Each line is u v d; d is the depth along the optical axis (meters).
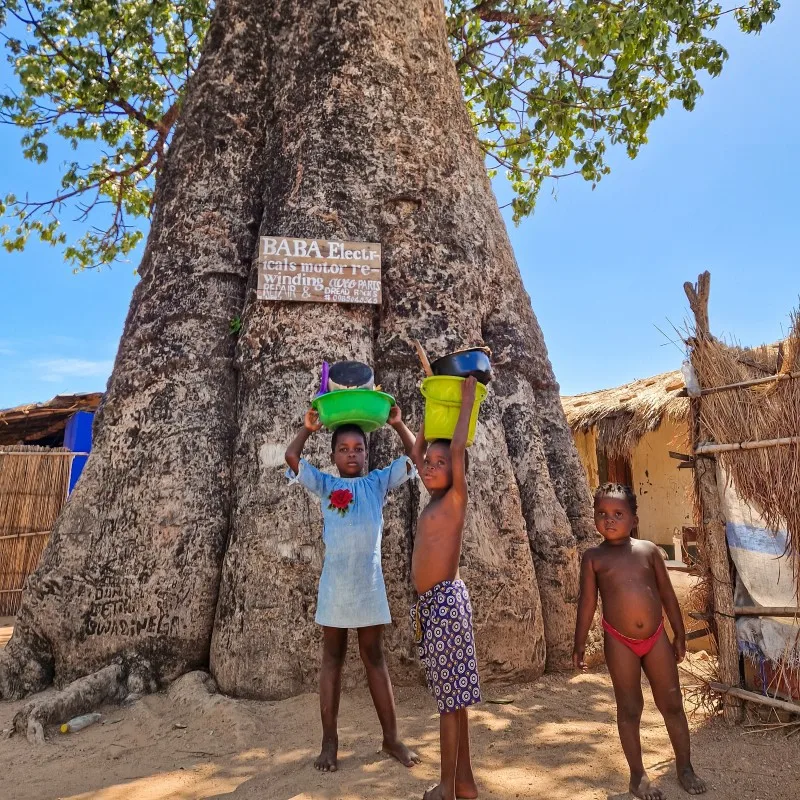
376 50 6.00
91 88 10.42
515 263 6.54
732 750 3.61
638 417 10.62
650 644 3.20
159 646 4.74
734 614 4.11
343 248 5.39
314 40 6.05
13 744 3.86
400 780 3.17
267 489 4.83
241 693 4.44
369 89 5.89
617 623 3.24
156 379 5.39
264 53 6.31
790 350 3.94
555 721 4.09
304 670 4.47
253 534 4.73
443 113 6.21
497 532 4.97
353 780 3.18
